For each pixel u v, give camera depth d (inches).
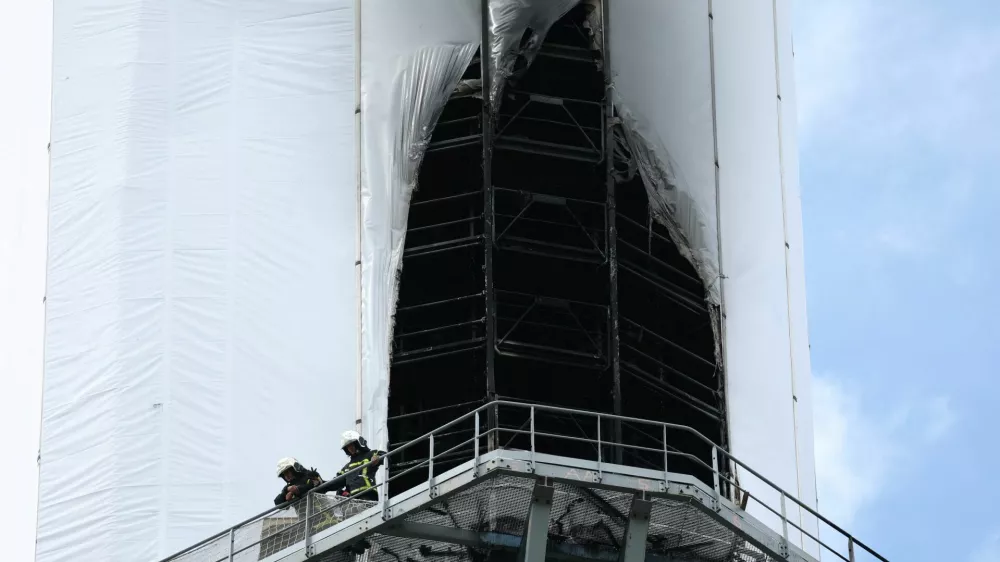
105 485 7859.3
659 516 6540.4
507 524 6505.9
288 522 6727.4
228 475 7815.0
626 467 6422.2
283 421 7849.4
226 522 7770.7
